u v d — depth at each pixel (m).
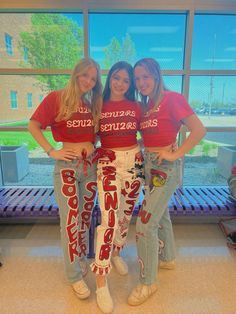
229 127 2.51
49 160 2.64
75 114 1.39
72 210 1.43
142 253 1.45
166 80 2.41
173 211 2.00
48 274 1.73
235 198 2.11
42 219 2.48
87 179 1.51
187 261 1.88
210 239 2.21
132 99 1.50
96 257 1.41
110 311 1.39
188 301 1.49
